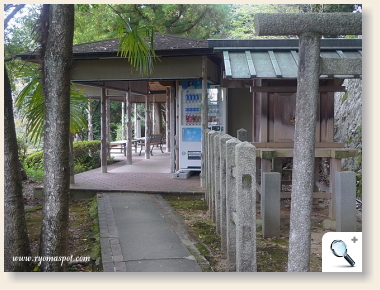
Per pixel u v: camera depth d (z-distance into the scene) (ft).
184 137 32.14
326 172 33.68
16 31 24.76
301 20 10.19
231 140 13.97
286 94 21.01
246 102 34.53
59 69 11.88
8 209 12.61
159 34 31.99
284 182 25.26
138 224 19.70
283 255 16.24
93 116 66.80
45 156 12.21
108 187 28.09
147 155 46.39
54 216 12.16
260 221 20.20
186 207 24.31
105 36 45.50
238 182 11.88
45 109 12.09
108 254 15.38
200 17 49.01
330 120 21.09
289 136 21.02
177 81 32.40
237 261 12.23
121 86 38.50
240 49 21.38
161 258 14.92
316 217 22.52
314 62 10.30
